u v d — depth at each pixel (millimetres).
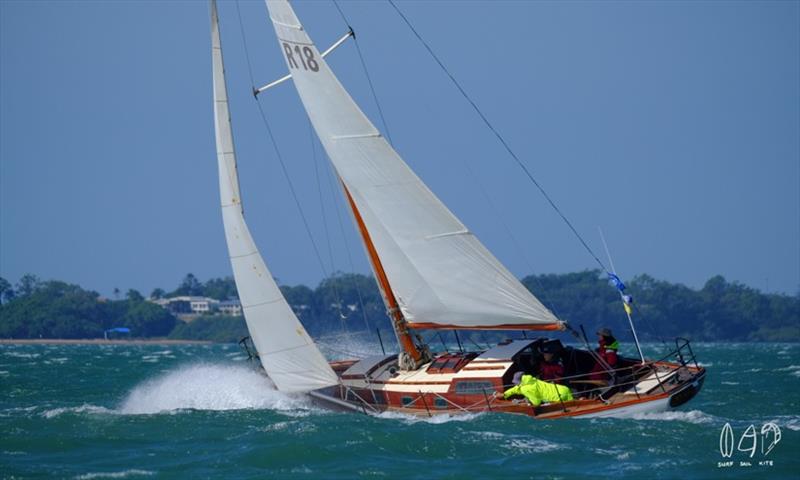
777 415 103062
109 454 82438
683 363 96688
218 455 80500
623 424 88500
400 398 97000
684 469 74312
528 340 97562
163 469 76125
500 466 75375
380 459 77938
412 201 97375
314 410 103500
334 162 100438
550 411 91375
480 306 97312
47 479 73000
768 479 71562
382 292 103438
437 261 97562
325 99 99125
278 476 73312
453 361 97500
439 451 80062
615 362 95750
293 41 99875
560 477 71938
